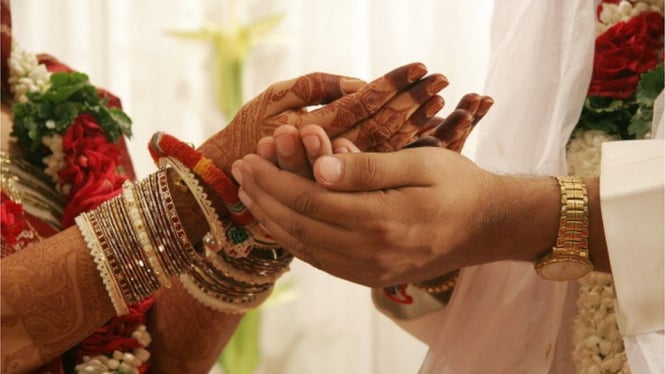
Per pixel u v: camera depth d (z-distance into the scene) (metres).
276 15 2.16
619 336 0.93
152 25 2.20
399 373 1.95
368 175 0.78
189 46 2.22
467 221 0.82
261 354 2.14
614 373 0.93
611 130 0.98
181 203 0.89
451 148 0.89
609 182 0.86
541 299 0.98
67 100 1.06
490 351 1.00
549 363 0.98
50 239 0.90
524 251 0.87
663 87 0.95
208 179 0.86
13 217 0.96
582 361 0.95
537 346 0.98
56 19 2.10
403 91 0.83
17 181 1.01
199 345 1.06
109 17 2.13
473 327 1.01
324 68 2.02
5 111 1.07
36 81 1.08
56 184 1.05
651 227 0.84
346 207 0.78
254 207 0.84
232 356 2.09
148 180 0.90
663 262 0.84
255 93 2.20
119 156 1.09
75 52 2.11
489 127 1.00
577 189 0.86
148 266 0.89
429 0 1.79
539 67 0.97
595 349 0.94
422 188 0.80
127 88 2.19
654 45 0.98
